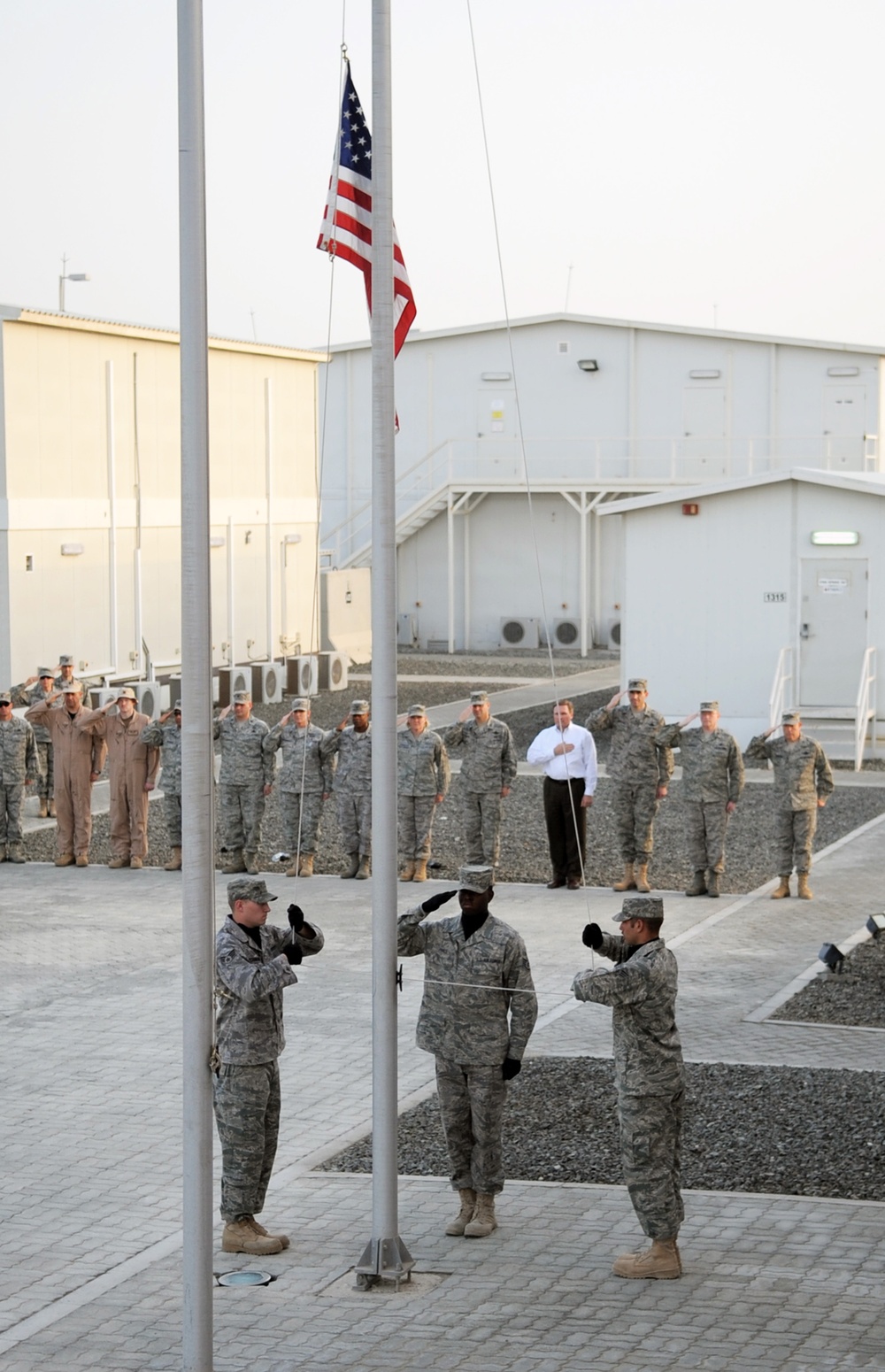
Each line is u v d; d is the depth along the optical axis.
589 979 8.03
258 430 37.75
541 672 40.66
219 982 8.54
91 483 32.34
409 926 8.73
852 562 27.06
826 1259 8.24
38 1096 11.25
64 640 31.58
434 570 47.38
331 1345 7.44
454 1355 7.28
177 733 19.08
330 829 21.67
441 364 47.28
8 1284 8.24
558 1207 9.09
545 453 46.84
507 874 18.78
